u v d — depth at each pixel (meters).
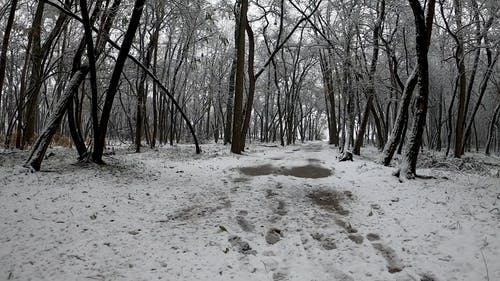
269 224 6.37
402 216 6.39
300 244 5.56
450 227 5.70
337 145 27.56
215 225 6.15
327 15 18.31
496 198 6.82
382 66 19.58
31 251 4.66
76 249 4.85
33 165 8.50
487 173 11.53
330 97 28.81
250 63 17.38
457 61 17.86
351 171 10.84
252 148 22.00
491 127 28.25
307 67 32.72
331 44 15.60
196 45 24.97
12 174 7.90
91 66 9.03
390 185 8.38
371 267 4.82
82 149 10.24
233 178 9.92
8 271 4.15
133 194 7.44
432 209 6.53
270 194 8.18
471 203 6.61
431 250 5.13
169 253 5.02
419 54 8.55
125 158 12.75
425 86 8.70
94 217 5.93
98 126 9.83
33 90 13.81
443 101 29.70
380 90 20.23
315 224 6.35
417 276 4.55
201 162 12.82
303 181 9.48
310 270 4.79
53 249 4.77
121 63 9.40
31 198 6.46
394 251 5.23
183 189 8.28
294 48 32.31
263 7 20.72
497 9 14.87
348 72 15.20
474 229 5.50
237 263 4.88
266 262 4.95
